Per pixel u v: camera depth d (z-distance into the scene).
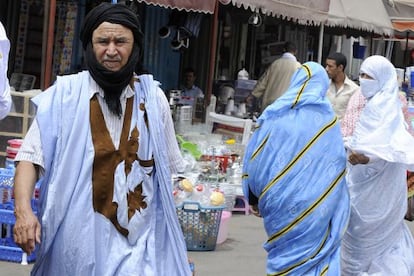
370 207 5.41
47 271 3.36
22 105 8.03
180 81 12.26
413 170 5.58
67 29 9.96
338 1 13.50
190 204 7.26
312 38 15.75
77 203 3.29
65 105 3.31
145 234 3.41
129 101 3.41
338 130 4.82
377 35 16.41
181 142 9.55
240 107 12.32
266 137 4.73
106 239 3.32
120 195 3.32
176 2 9.56
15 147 6.75
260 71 14.31
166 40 11.93
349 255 5.54
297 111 4.74
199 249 7.40
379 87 5.48
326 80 4.86
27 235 3.09
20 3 10.09
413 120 7.95
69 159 3.29
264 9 10.93
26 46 10.17
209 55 10.88
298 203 4.62
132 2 9.86
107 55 3.27
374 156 5.32
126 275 3.29
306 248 4.64
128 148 3.36
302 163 4.65
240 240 8.04
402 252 5.53
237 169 9.49
